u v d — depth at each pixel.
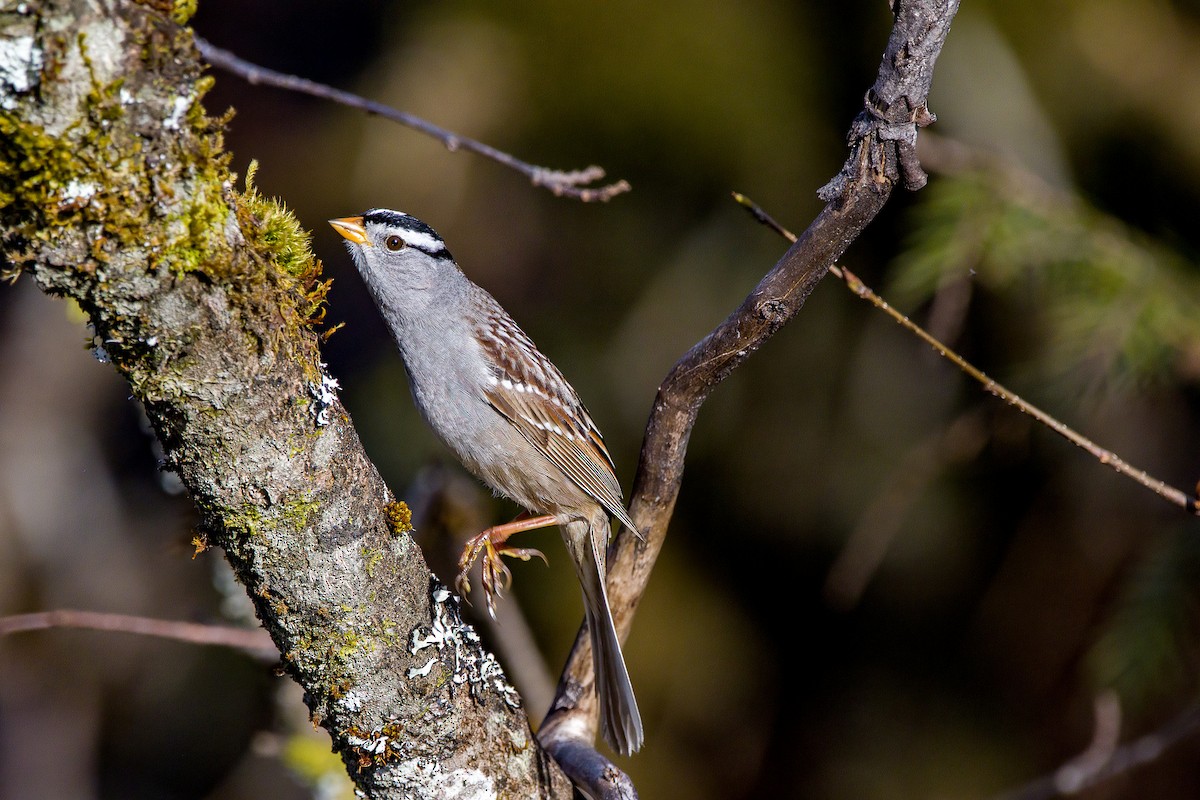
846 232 4.27
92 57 2.88
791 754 12.35
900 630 12.23
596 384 11.94
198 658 13.19
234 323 3.32
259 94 14.35
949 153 8.43
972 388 11.12
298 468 3.58
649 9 12.24
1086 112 11.12
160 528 13.80
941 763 11.69
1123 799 10.40
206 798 12.84
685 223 12.12
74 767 13.11
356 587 3.81
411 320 6.35
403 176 11.91
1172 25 11.16
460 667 4.20
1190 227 10.68
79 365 14.37
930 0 3.71
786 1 12.16
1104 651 8.27
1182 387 9.03
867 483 11.66
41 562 13.55
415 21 12.48
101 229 3.04
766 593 12.50
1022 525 11.39
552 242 12.35
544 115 12.20
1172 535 8.55
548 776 4.60
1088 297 8.01
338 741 4.15
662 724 12.13
